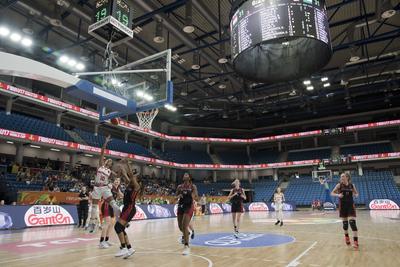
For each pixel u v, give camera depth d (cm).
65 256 558
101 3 745
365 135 3541
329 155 3378
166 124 3700
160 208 1861
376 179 2884
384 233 880
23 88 2255
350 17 1683
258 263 494
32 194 1503
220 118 3738
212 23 1583
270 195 3247
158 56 748
